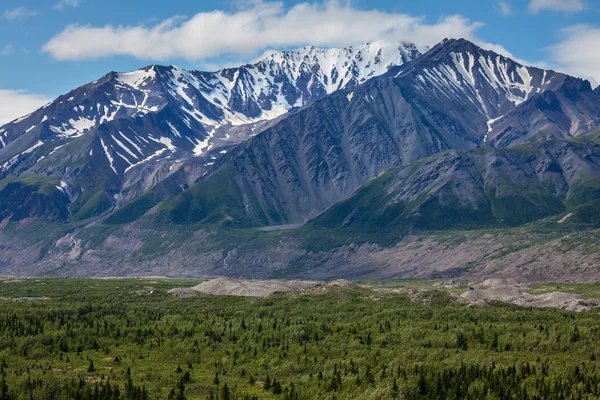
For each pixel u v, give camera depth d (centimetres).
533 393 18462
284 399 18488
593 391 18462
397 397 18200
